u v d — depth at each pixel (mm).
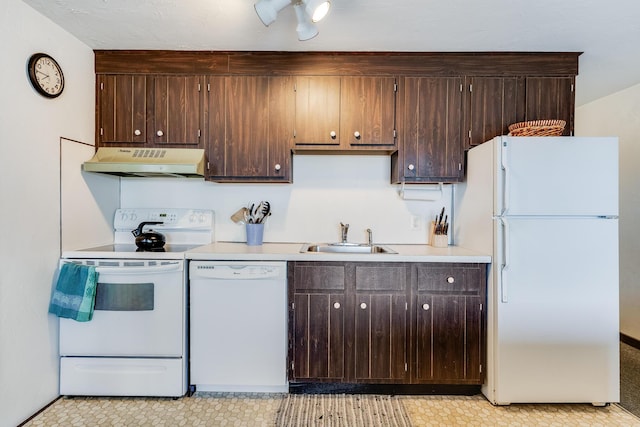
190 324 1997
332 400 1984
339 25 1883
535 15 1771
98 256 1961
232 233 2596
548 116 2188
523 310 1869
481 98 2209
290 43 2107
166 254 1966
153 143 2246
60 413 1832
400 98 2223
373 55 2213
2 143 1598
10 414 1661
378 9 1727
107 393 1965
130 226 2439
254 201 2598
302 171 2586
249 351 1996
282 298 1983
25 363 1737
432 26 1891
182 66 2232
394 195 2584
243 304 1985
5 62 1604
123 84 2232
